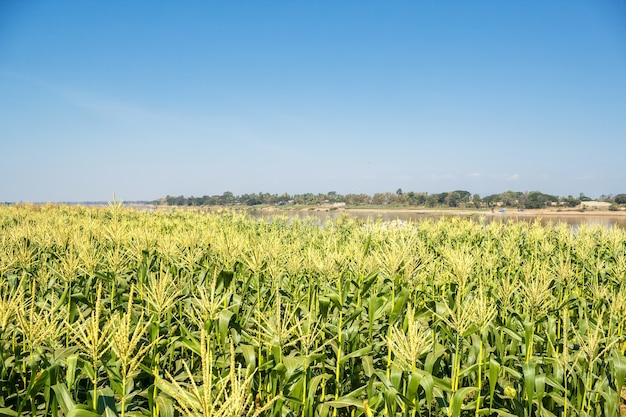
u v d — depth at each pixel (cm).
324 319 607
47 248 1035
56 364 381
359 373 602
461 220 2148
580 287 1020
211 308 504
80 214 2806
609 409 465
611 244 1262
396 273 649
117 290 731
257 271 762
